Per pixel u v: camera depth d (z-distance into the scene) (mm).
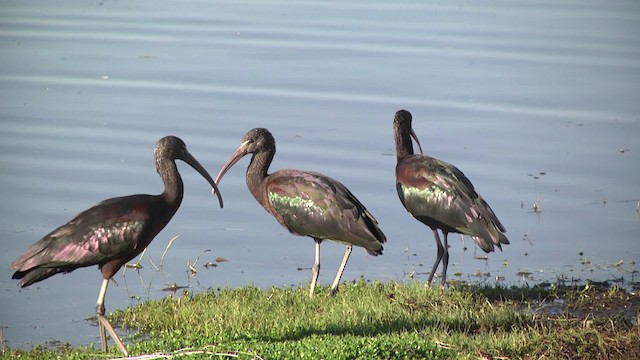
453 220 13969
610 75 22906
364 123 20438
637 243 16453
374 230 13594
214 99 21500
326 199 13484
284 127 20234
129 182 18125
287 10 28078
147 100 21453
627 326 11961
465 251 16562
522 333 11273
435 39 25328
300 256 16297
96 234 11094
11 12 27875
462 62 23797
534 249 16359
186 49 24531
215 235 16953
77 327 13422
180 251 16406
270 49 24500
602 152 19562
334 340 10617
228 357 10070
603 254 16062
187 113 20781
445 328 11867
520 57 24094
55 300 14562
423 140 19969
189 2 29141
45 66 23438
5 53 24234
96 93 21828
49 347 12633
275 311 12773
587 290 13930
